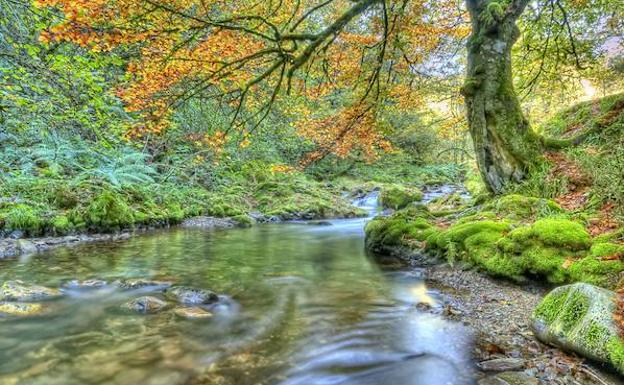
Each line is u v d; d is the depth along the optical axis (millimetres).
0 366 3271
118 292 5277
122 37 5398
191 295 4980
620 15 10445
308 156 10656
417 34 10023
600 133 8180
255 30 6801
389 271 6590
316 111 12016
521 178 8125
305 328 4098
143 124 8109
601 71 11500
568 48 10922
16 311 4445
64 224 9234
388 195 17500
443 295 5129
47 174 11180
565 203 6668
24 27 9008
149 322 4219
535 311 3717
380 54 8758
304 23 12109
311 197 17594
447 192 21781
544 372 2975
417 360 3350
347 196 20953
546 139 8547
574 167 7512
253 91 9219
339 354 3488
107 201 10344
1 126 10875
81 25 5074
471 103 8648
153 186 13453
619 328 2941
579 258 4613
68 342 3715
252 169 19609
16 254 7500
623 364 2713
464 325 4062
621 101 9062
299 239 10445
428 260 6730
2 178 10070
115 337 3826
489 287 5184
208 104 14477
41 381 3033
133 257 7688
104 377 3090
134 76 8508
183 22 6273
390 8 9242
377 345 3668
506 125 8273
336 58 9805
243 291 5453
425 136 28922
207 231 11703
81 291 5297
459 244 6270
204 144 16344
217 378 3074
